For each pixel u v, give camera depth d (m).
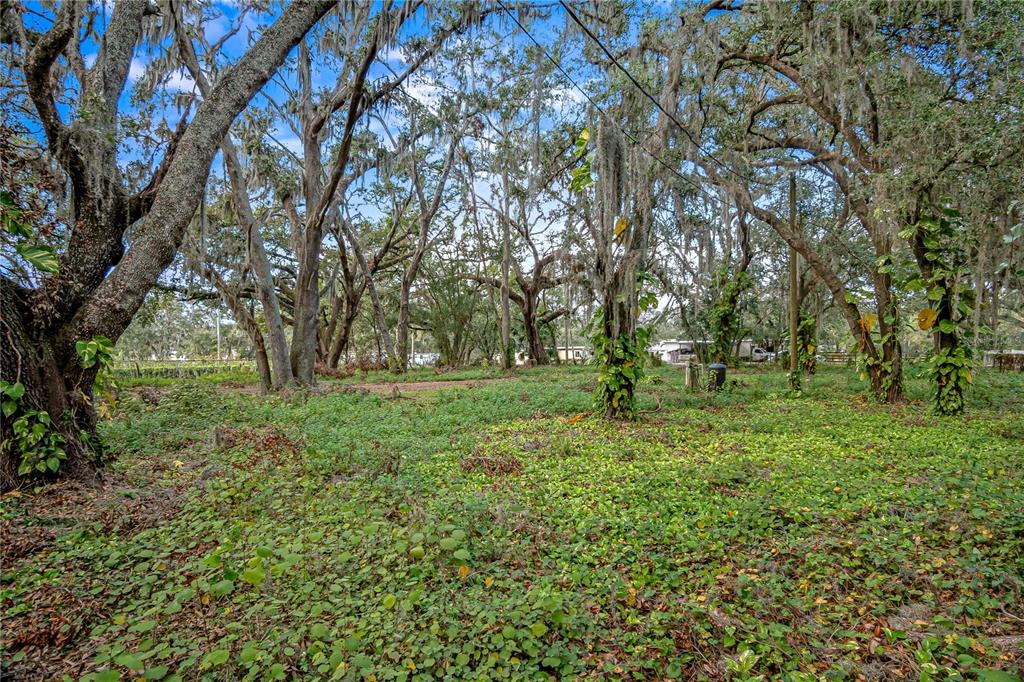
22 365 5.57
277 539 4.09
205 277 15.83
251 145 17.48
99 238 6.43
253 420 10.76
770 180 14.17
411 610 3.25
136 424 9.81
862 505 4.95
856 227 18.95
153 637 2.88
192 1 11.53
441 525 4.05
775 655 2.73
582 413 11.27
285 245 27.75
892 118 9.68
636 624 3.12
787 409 11.59
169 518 4.88
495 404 12.62
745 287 23.66
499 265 31.09
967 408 11.21
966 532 4.15
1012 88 7.75
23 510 4.96
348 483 5.88
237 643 2.92
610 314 10.52
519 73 19.31
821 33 9.89
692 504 5.19
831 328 35.66
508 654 2.77
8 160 5.51
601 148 9.51
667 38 11.13
